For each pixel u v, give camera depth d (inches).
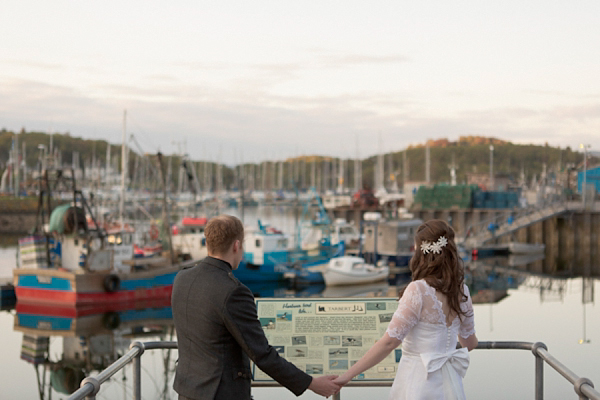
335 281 1205.7
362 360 118.4
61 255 1000.2
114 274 953.5
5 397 522.0
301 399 381.4
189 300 114.4
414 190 2669.8
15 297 973.2
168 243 1111.6
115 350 703.7
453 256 118.3
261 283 1231.5
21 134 6392.7
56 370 619.5
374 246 1456.7
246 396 115.6
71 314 898.1
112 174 3440.0
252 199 4232.3
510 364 554.3
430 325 115.8
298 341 149.3
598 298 1042.1
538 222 1979.6
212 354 112.3
